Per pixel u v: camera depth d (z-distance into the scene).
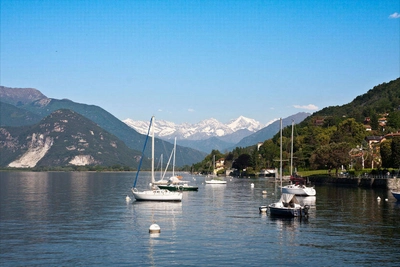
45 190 176.00
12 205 111.19
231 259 55.03
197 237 67.12
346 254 57.50
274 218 85.62
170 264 52.88
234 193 153.00
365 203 111.31
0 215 90.81
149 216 88.44
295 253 57.88
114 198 132.38
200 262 53.69
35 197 137.62
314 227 75.50
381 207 102.50
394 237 67.19
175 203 114.06
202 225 77.44
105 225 77.56
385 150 181.88
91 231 71.88
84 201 122.00
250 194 147.88
